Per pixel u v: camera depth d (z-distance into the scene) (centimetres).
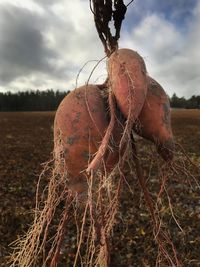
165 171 24
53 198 23
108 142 20
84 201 22
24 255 25
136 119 22
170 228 51
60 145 22
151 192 66
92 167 20
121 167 21
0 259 42
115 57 22
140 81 21
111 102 21
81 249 44
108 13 22
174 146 23
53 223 50
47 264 39
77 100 22
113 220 26
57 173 23
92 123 21
